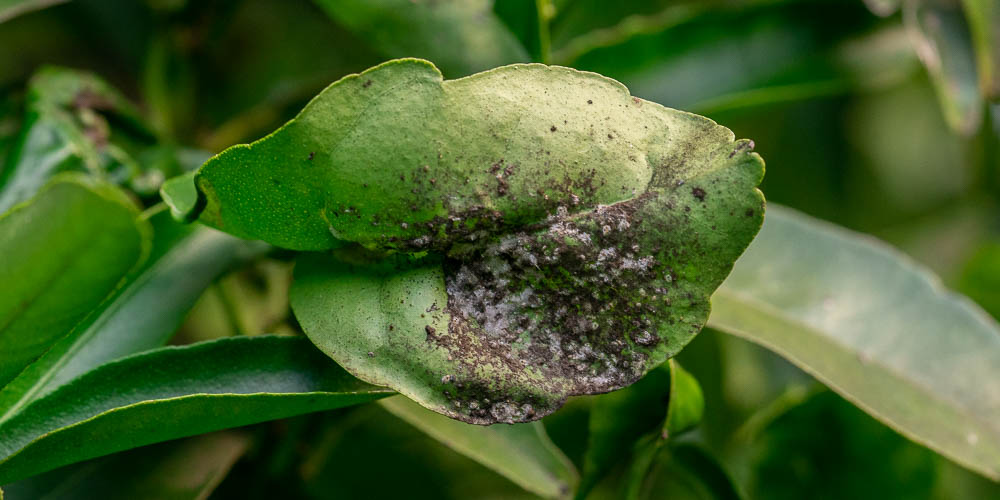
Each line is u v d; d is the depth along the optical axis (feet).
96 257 0.85
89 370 0.81
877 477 1.00
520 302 0.78
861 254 0.98
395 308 0.79
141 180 0.99
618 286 0.78
